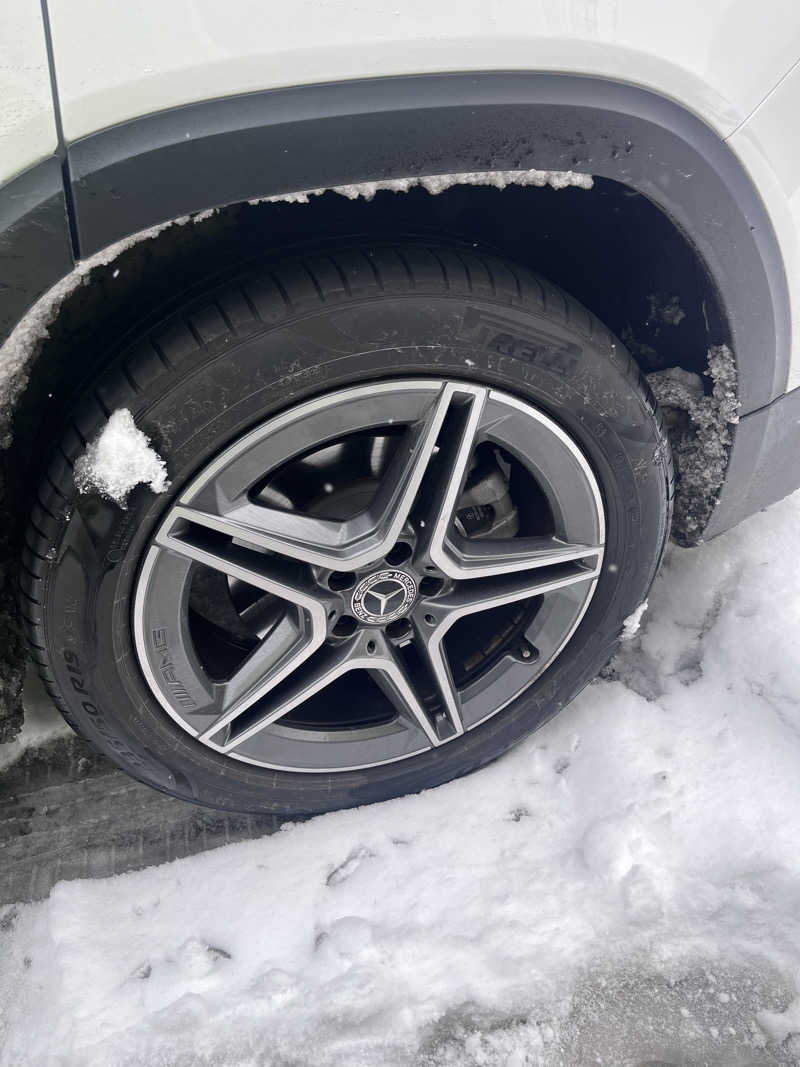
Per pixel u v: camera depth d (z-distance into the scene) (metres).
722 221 1.48
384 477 1.59
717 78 1.33
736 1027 1.57
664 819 1.88
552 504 1.70
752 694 2.12
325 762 1.84
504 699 1.91
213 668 1.73
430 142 1.25
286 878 1.85
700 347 1.73
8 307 1.21
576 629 1.87
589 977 1.64
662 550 1.86
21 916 1.79
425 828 1.94
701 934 1.70
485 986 1.62
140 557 1.46
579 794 1.99
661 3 1.25
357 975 1.63
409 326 1.40
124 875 1.86
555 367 1.51
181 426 1.37
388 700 1.88
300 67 1.16
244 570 1.53
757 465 1.86
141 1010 1.62
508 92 1.25
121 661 1.56
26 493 1.56
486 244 1.54
